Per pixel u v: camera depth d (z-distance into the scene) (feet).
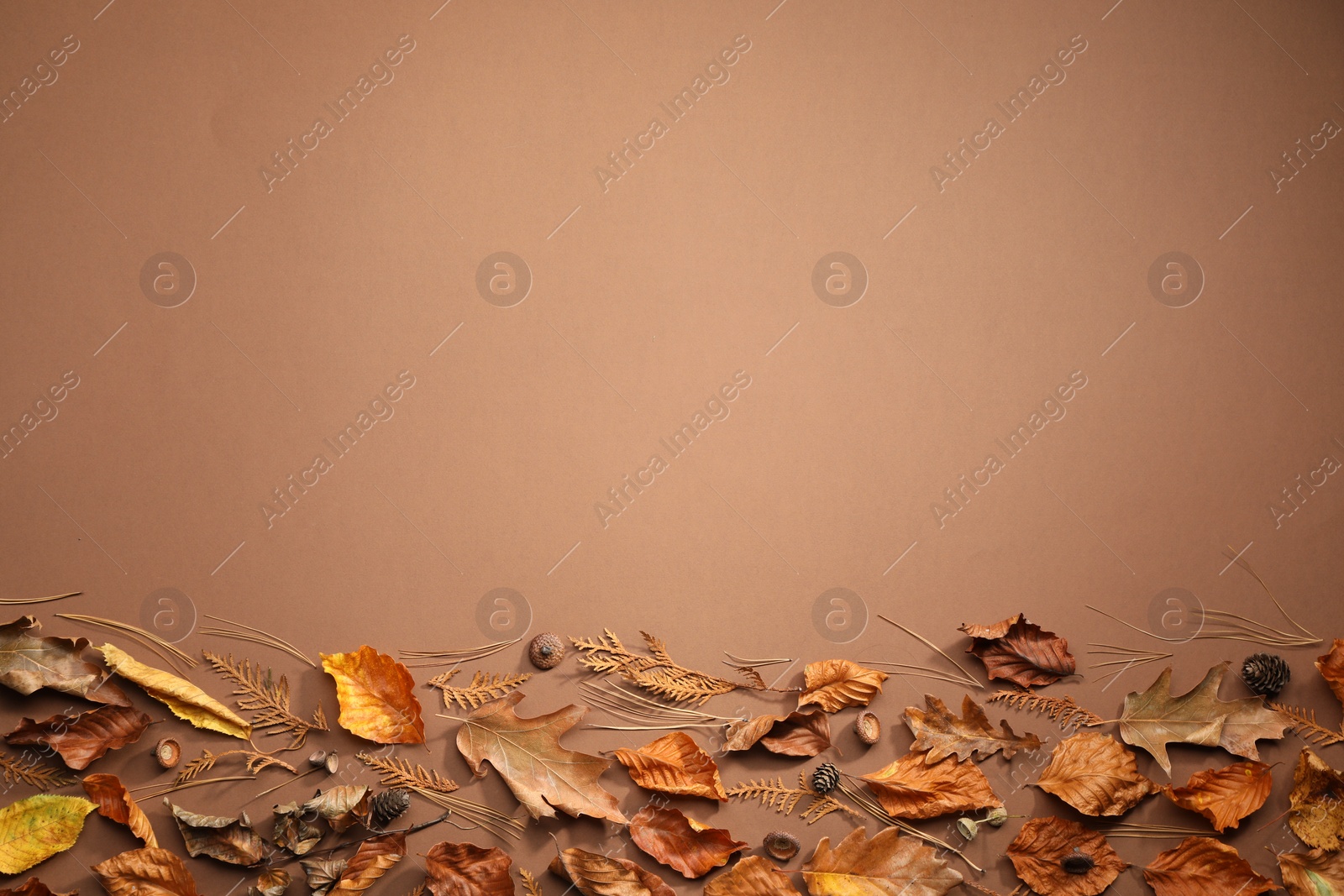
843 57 4.34
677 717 4.22
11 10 4.25
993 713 4.24
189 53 4.26
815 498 4.26
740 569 4.24
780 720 4.20
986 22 4.36
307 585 4.19
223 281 4.23
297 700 4.17
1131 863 4.20
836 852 4.18
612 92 4.32
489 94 4.30
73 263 4.21
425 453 4.23
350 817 4.14
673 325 4.28
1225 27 4.38
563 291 4.27
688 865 4.16
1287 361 4.33
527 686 4.20
